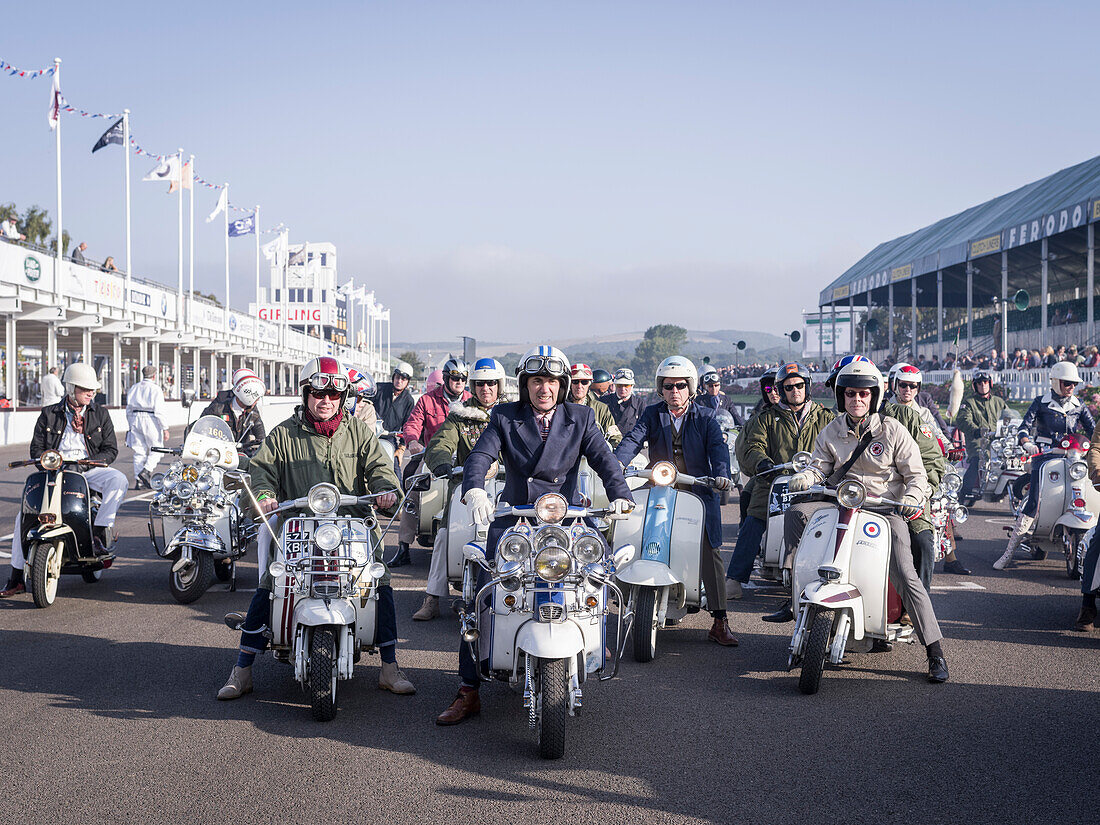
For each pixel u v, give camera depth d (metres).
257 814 4.16
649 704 5.72
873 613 6.04
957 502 10.02
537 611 4.91
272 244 68.62
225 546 8.74
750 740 5.08
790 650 6.14
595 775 4.60
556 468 5.29
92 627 7.57
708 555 7.08
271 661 6.67
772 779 4.55
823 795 4.36
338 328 130.12
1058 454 10.02
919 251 49.91
